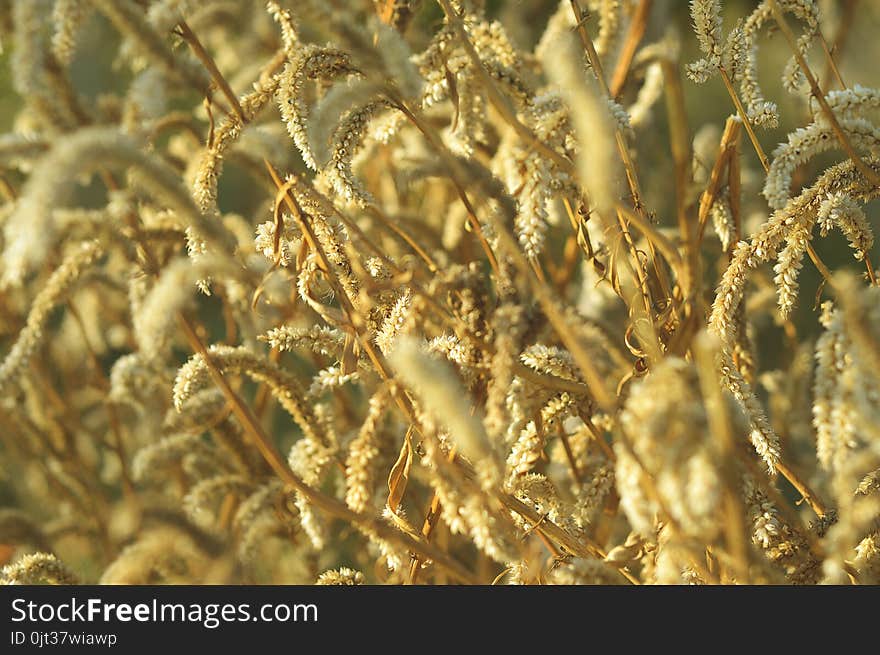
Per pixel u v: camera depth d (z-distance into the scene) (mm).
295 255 1565
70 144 1329
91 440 1957
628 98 1817
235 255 1482
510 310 1451
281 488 1656
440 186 1844
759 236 1492
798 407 1768
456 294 1519
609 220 1481
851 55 1977
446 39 1551
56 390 1939
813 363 1754
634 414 1370
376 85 1490
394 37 1475
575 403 1501
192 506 1662
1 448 1967
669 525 1424
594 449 1659
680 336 1496
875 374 1397
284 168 1493
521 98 1568
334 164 1503
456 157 1556
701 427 1361
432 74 1554
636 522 1385
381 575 1585
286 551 1789
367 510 1522
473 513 1438
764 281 1729
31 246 1310
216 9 1730
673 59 1558
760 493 1478
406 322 1493
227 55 1856
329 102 1494
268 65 1564
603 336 1586
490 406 1432
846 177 1499
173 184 1393
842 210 1495
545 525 1504
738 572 1395
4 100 1862
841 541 1409
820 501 1531
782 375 1804
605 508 1632
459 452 1506
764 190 1513
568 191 1526
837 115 1512
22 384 1839
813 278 2166
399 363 1378
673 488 1355
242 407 1507
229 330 1729
